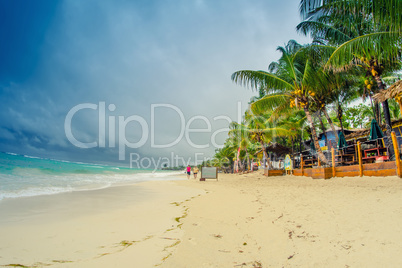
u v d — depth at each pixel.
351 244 3.11
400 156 9.29
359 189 7.21
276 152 26.14
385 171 9.06
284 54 14.95
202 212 5.88
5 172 18.16
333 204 5.44
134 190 12.02
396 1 6.64
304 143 28.75
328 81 14.93
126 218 5.20
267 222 4.64
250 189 10.83
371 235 3.27
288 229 4.07
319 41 14.33
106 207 6.64
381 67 12.61
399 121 15.30
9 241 3.46
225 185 14.77
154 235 3.92
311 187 9.50
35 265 2.60
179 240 3.66
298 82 14.77
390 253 2.69
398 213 3.98
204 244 3.49
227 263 2.81
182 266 2.69
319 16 11.26
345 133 23.06
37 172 22.23
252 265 2.76
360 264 2.57
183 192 11.19
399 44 8.91
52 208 6.27
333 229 3.76
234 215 5.45
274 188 10.38
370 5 7.47
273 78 14.85
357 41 9.28
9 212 5.62
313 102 20.70
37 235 3.79
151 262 2.78
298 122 26.22
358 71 15.66
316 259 2.82
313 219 4.45
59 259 2.80
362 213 4.34
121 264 2.69
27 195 8.55
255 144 42.34
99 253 3.05
